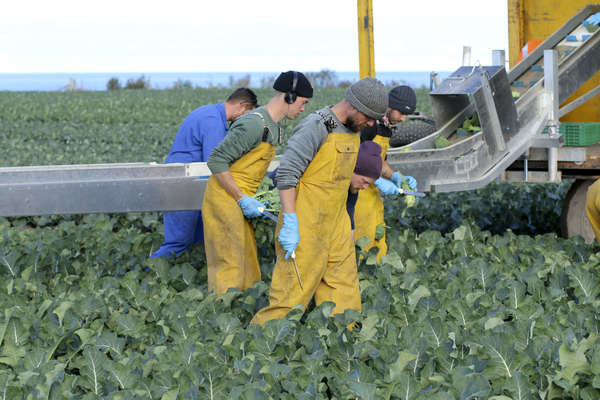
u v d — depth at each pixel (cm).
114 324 1227
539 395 955
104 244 1819
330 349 1059
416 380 945
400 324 1218
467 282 1373
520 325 1091
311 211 1138
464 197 2539
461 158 1741
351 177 1181
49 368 999
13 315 1179
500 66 1814
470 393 910
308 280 1166
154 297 1335
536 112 1830
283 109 1306
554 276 1398
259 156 1315
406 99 1478
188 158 1688
